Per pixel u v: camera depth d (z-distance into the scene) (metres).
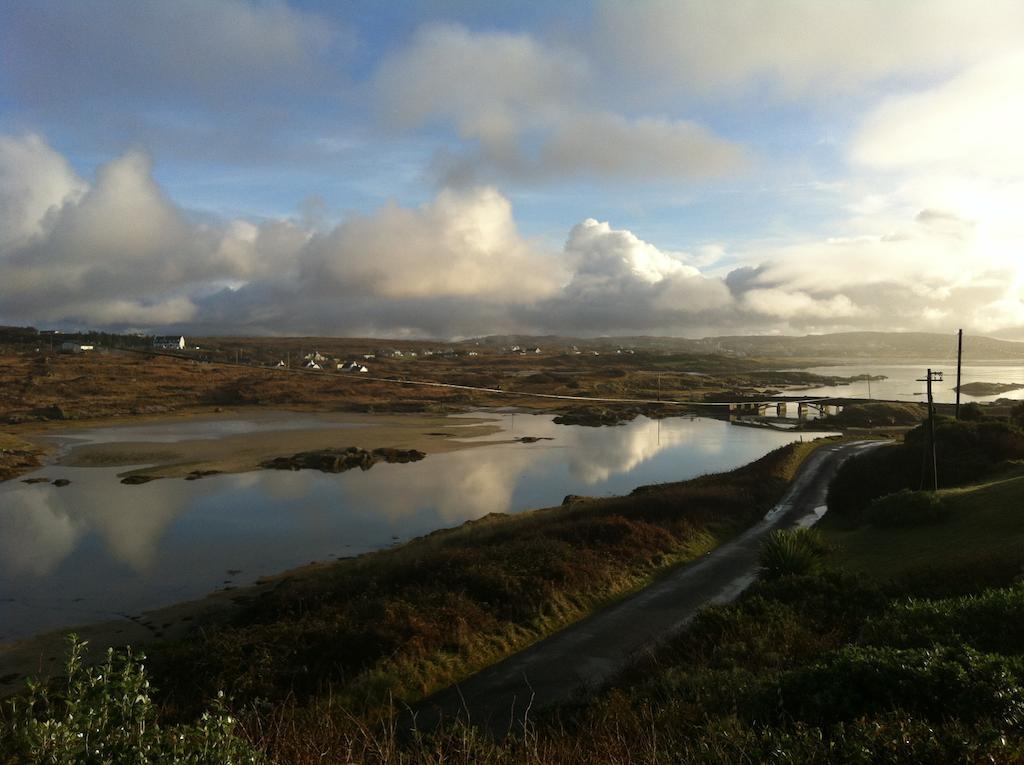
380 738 8.43
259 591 25.27
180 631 21.03
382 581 19.83
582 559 20.08
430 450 67.06
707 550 23.78
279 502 42.28
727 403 107.94
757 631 11.96
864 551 20.64
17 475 51.91
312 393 122.56
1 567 28.67
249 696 11.86
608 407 114.94
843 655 7.33
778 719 6.56
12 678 17.91
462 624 14.87
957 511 22.36
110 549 31.53
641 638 14.71
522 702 11.55
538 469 56.69
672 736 6.83
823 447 53.22
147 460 58.88
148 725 4.13
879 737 5.29
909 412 91.94
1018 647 8.26
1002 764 4.79
